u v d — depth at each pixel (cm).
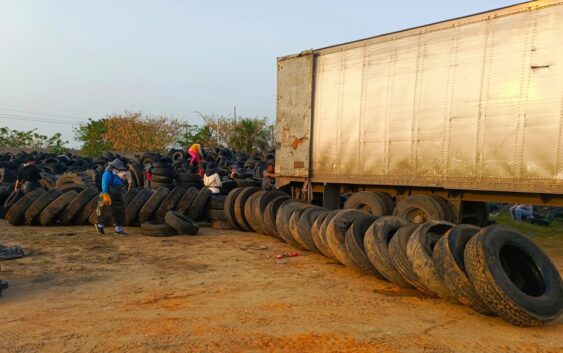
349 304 611
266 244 1096
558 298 545
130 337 470
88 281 718
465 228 608
